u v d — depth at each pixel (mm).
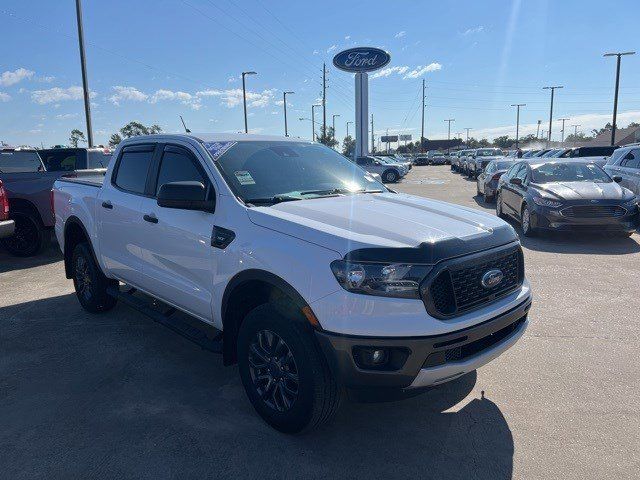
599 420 3311
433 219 3199
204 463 2922
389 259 2664
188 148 3990
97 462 2939
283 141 4469
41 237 8734
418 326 2648
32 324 5262
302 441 3131
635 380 3854
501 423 3301
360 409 3500
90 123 20906
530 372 4004
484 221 3316
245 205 3393
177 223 3801
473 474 2801
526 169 10703
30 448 3080
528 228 9594
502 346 3102
